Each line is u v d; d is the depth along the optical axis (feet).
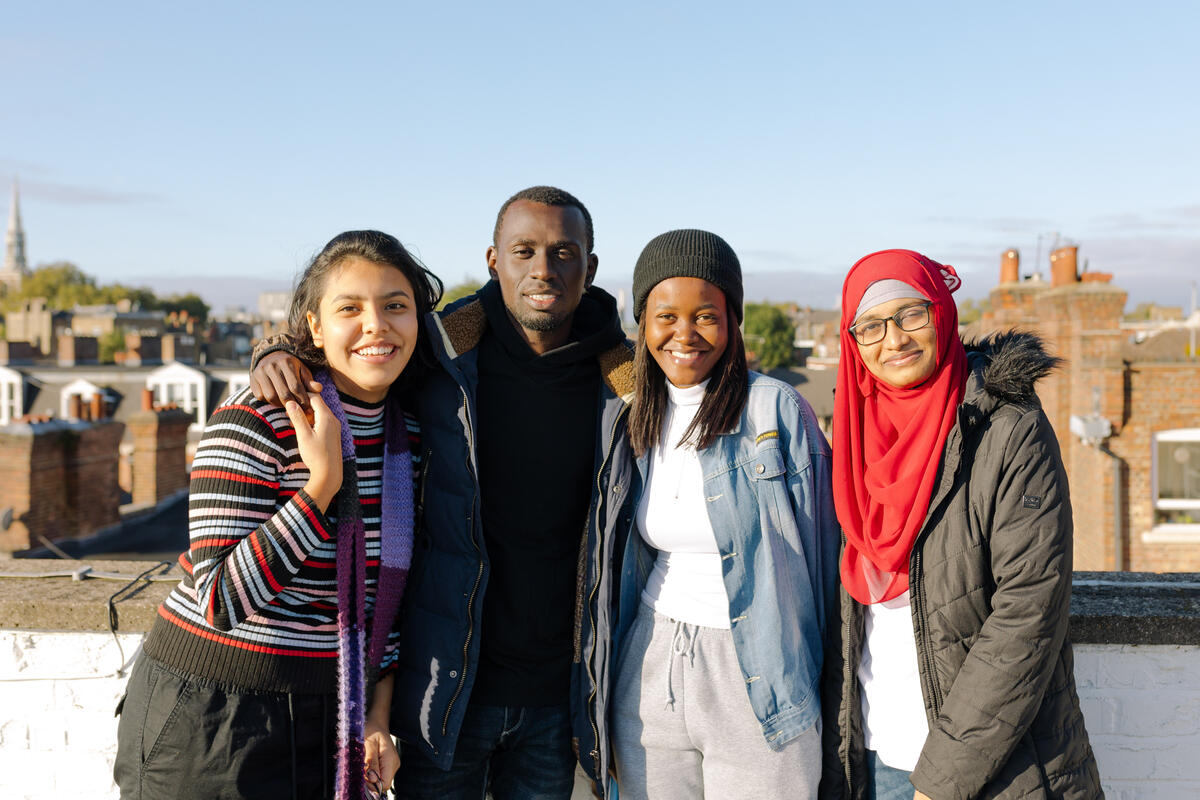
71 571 8.70
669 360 6.50
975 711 5.32
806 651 6.41
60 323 225.97
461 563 6.63
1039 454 5.41
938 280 6.01
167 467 69.56
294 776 5.59
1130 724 7.57
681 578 6.59
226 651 5.44
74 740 8.01
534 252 6.73
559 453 6.89
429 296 6.70
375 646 6.21
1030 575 5.29
